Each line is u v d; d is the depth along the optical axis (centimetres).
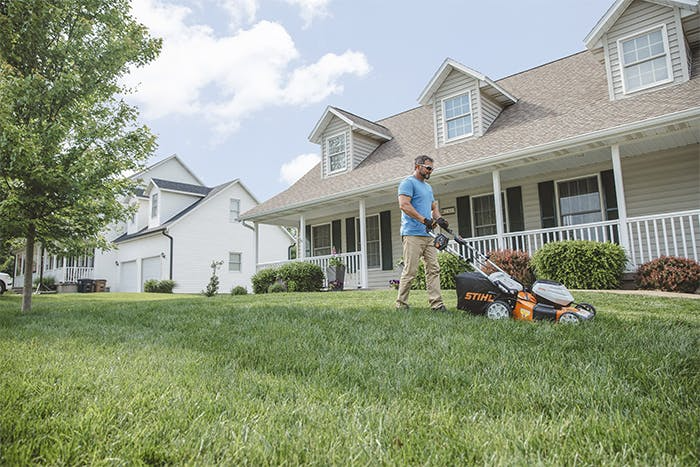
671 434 152
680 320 395
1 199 678
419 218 476
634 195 948
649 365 240
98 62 727
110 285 2462
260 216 1453
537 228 1080
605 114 875
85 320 529
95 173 690
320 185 1394
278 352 299
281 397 204
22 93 665
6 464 134
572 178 1035
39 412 182
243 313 514
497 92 1142
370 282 1370
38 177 636
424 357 274
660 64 897
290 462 139
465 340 314
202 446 148
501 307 425
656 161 924
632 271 775
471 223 1182
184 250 2178
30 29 689
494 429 160
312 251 1565
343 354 291
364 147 1429
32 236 720
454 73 1180
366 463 136
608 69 951
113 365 268
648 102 841
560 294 414
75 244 741
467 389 210
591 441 151
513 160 908
